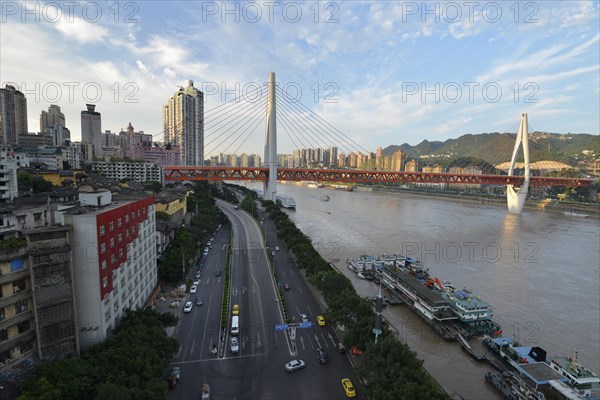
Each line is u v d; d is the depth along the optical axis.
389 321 92.88
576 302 102.75
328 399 55.84
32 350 50.84
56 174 141.75
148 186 179.88
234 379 59.78
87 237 55.28
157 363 52.78
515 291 110.06
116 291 63.31
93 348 53.00
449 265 134.88
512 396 62.47
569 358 69.88
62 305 51.91
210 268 115.81
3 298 47.88
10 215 61.66
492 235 187.00
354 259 138.00
